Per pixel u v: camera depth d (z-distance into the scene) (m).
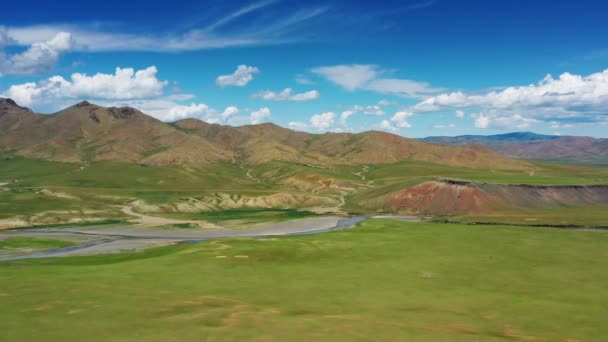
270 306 57.12
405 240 117.69
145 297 58.38
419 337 46.53
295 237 123.44
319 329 47.59
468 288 70.19
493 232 132.12
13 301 54.78
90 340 43.19
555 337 48.56
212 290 64.81
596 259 94.50
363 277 76.75
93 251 112.69
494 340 46.72
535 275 80.06
